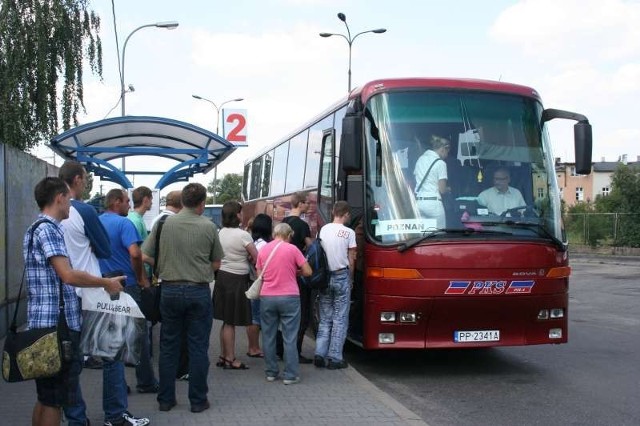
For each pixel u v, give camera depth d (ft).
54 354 15.75
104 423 20.12
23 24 63.21
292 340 26.30
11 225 36.91
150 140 49.39
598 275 85.92
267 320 26.58
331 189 36.22
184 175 55.31
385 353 35.68
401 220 28.27
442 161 29.07
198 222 21.95
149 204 29.01
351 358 34.45
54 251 15.93
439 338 28.02
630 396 26.20
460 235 27.84
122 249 22.99
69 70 64.44
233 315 28.94
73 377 16.57
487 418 23.31
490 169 29.19
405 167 29.04
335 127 36.32
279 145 55.77
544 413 23.89
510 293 27.66
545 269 28.17
